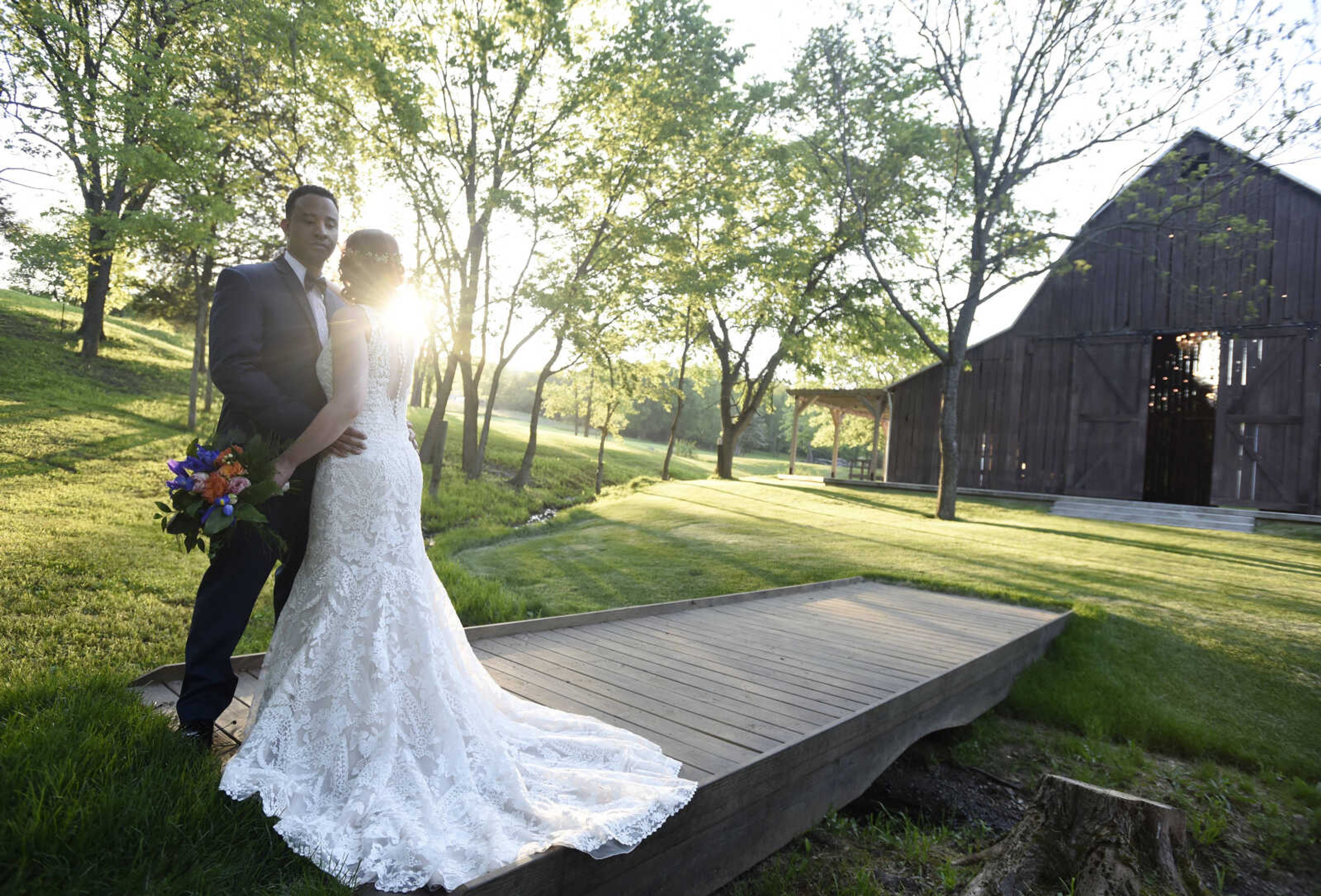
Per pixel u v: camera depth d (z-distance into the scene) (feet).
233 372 7.70
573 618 17.56
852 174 55.93
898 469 74.08
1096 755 16.22
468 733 7.53
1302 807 14.10
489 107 50.98
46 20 34.55
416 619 7.44
